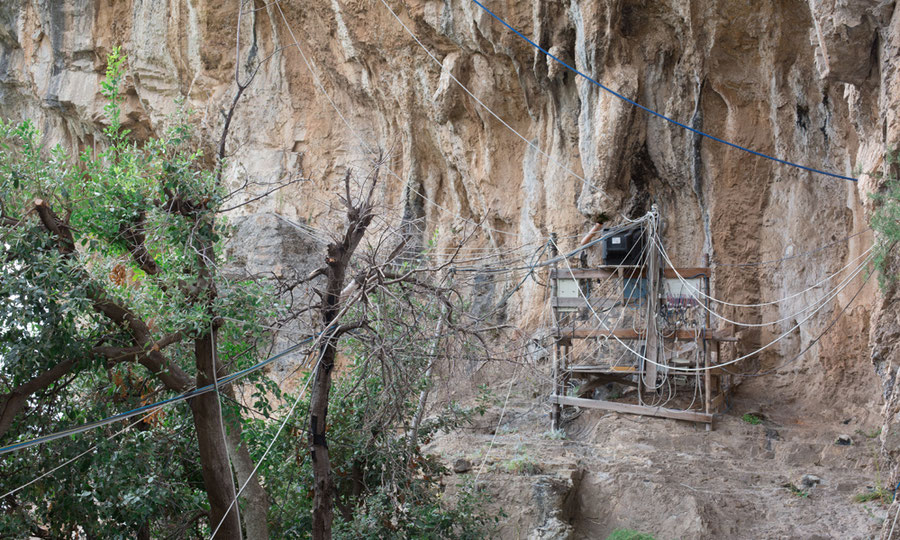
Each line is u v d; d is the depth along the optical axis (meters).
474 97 18.44
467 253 19.52
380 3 19.59
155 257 9.52
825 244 14.95
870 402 13.87
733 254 15.95
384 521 10.05
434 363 10.20
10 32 28.91
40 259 8.27
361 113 22.09
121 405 9.80
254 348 9.70
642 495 12.34
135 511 9.35
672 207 16.78
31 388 8.55
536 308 17.45
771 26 14.78
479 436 14.64
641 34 15.88
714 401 14.16
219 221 10.15
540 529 11.91
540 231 18.11
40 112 29.17
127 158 9.43
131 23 25.83
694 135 15.97
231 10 23.55
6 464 9.09
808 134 15.05
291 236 20.89
